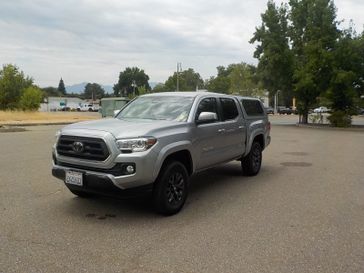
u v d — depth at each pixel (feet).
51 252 15.60
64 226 18.75
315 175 32.89
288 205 23.06
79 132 19.76
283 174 33.27
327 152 49.24
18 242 16.60
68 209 21.53
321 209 22.22
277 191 26.71
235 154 28.68
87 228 18.52
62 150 20.31
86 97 591.78
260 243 16.81
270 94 143.13
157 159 19.57
